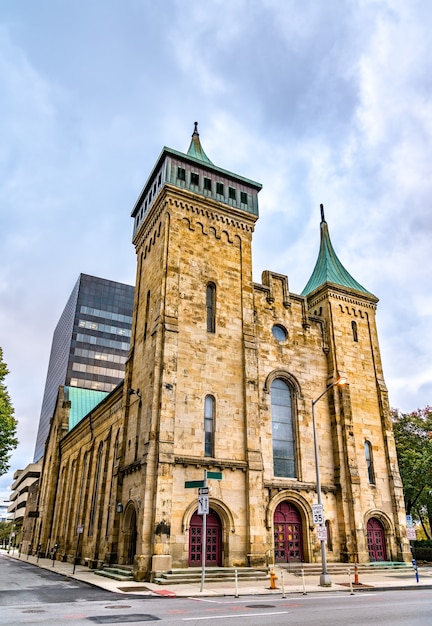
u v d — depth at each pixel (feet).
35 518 225.76
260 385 105.29
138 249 121.70
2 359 126.62
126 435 101.71
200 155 124.26
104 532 115.14
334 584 74.95
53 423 225.56
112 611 46.98
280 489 98.22
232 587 69.77
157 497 79.82
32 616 43.65
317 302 128.36
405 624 37.70
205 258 105.40
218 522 87.76
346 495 105.40
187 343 95.50
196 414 90.89
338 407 112.98
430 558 134.82
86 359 403.54
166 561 76.59
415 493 144.66
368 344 125.90
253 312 107.34
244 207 115.85
